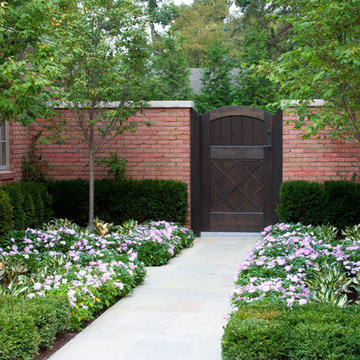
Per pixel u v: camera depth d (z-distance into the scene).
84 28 8.38
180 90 15.56
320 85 6.41
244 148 10.09
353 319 4.09
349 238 7.34
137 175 10.24
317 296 4.88
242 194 10.15
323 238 7.31
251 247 9.05
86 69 8.68
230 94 15.48
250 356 3.80
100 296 5.49
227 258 8.19
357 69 5.84
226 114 10.10
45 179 10.36
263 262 6.00
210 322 5.12
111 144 10.26
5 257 6.30
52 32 6.51
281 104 6.98
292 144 9.78
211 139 10.19
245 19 16.94
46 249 7.09
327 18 5.95
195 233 10.16
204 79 15.92
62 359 4.20
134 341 4.61
